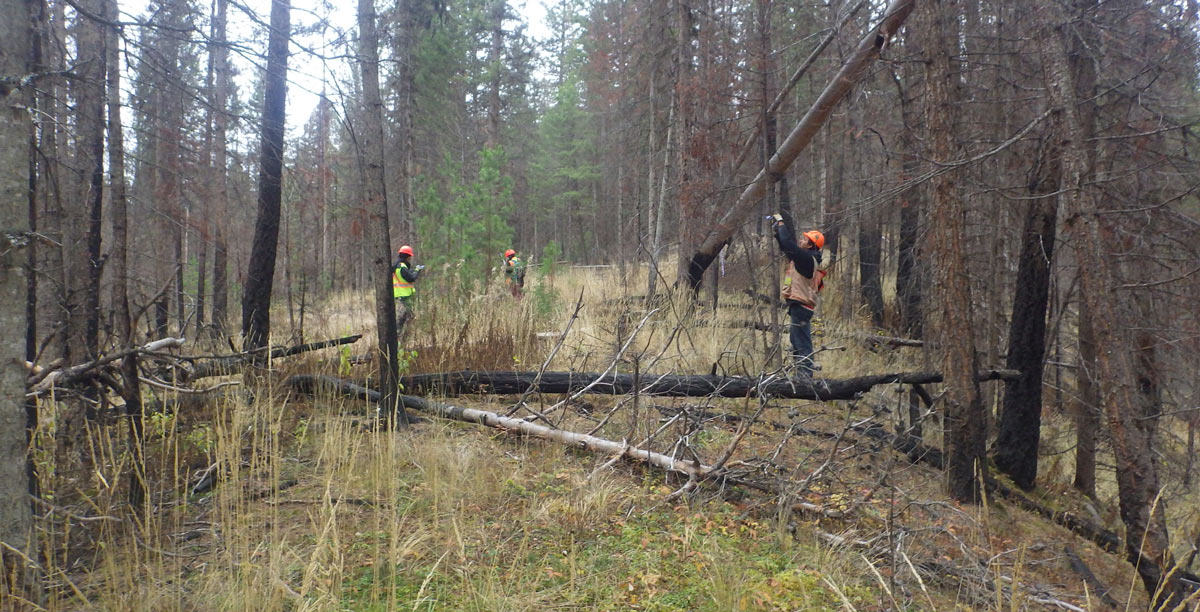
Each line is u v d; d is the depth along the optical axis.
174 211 5.90
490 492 4.30
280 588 2.96
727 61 9.22
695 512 4.32
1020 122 7.22
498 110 27.28
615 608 3.18
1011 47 7.57
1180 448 8.53
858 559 3.96
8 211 2.55
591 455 5.16
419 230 11.02
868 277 11.36
